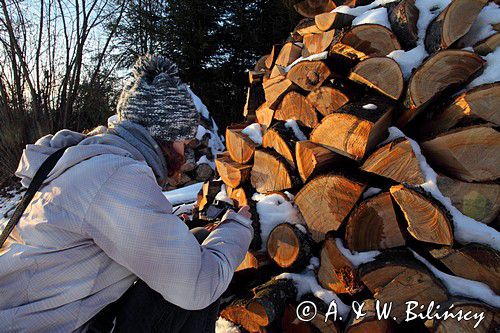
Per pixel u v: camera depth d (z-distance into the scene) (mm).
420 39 1718
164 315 1009
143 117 1042
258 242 1882
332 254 1597
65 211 843
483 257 1316
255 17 8695
